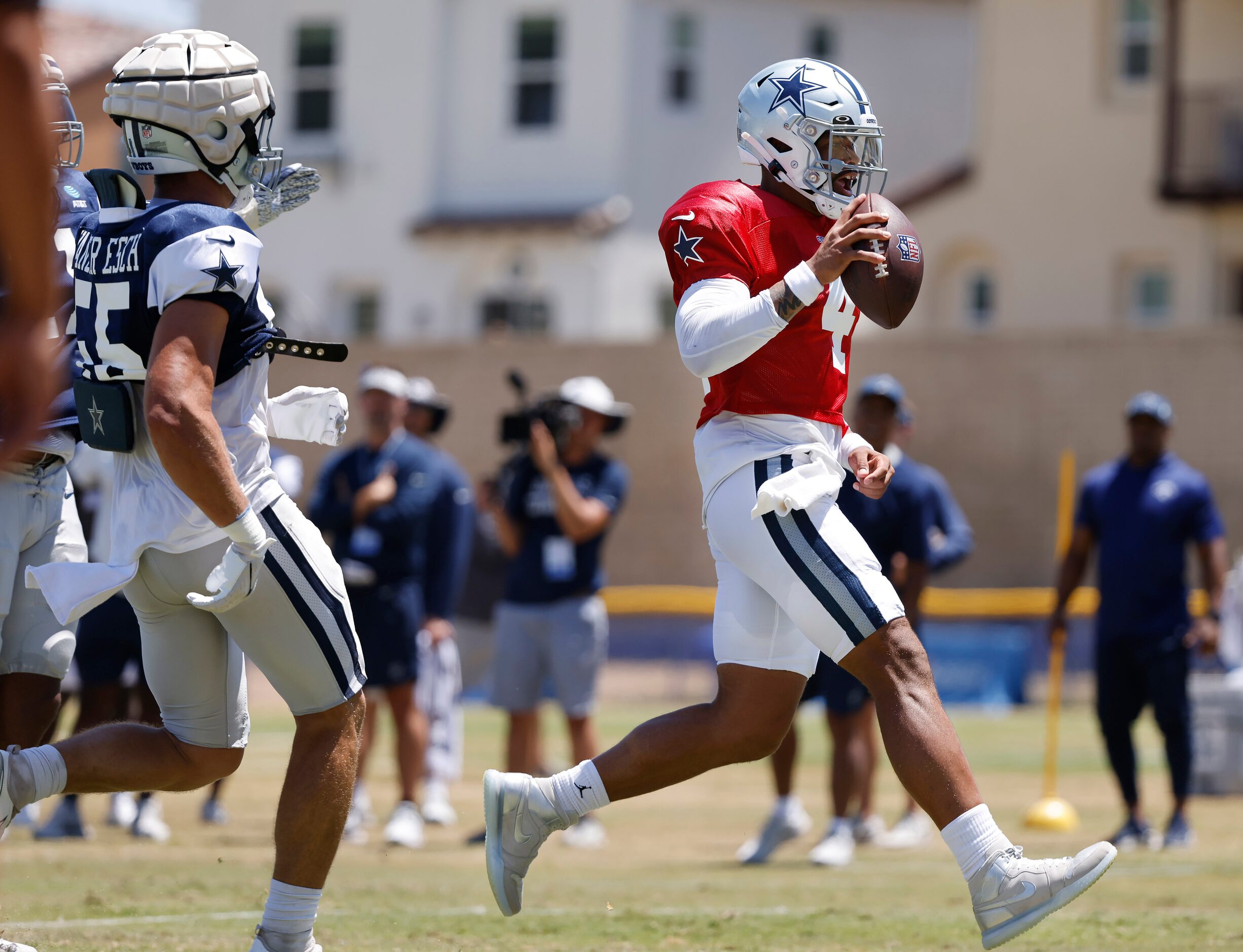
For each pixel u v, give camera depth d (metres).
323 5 115.44
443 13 113.75
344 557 32.88
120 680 30.44
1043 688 75.12
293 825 15.86
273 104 16.53
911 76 119.06
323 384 92.00
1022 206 101.31
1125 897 25.42
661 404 87.81
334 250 115.12
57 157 16.34
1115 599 33.84
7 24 7.76
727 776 47.88
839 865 30.34
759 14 113.88
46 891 24.09
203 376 14.84
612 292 110.00
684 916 22.98
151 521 15.61
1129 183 99.00
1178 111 96.12
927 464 83.50
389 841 32.19
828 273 15.82
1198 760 42.22
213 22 118.19
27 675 17.70
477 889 25.80
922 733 15.81
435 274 113.00
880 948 20.52
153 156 16.02
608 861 30.84
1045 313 100.81
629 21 110.38
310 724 16.05
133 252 15.21
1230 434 79.19
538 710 34.59
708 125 112.62
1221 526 34.34
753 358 16.92
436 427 37.62
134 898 23.59
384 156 114.38
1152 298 99.31
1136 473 34.72
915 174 119.56
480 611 52.75
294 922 15.82
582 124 111.44
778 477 16.34
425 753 34.22
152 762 16.59
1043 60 100.88
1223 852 32.06
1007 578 82.25
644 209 111.56
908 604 32.78
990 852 15.61
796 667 17.02
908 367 83.94
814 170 16.94
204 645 16.50
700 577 86.94
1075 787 43.97
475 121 113.69
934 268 103.75
